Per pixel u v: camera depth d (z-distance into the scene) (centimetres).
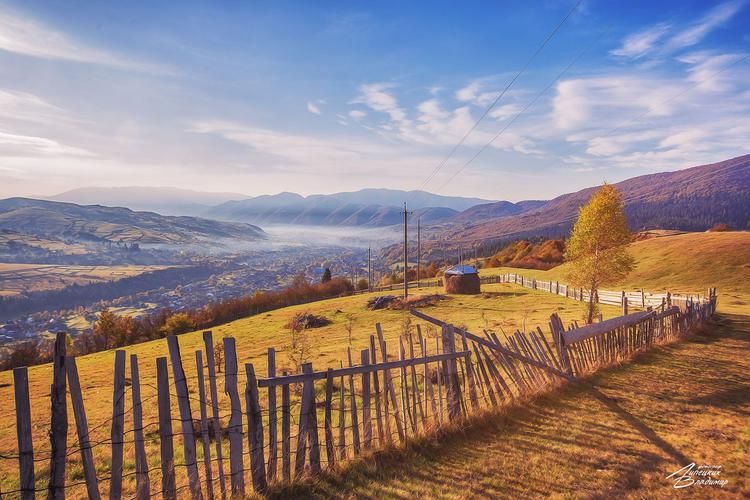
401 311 5606
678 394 1344
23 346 7731
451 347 1105
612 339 1752
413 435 981
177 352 715
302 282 12062
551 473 853
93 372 3278
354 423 892
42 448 1335
